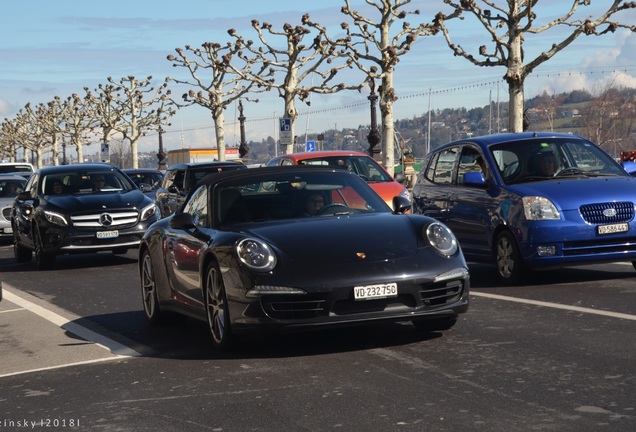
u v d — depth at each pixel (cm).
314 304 698
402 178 1730
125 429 533
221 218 809
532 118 7856
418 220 768
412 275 704
